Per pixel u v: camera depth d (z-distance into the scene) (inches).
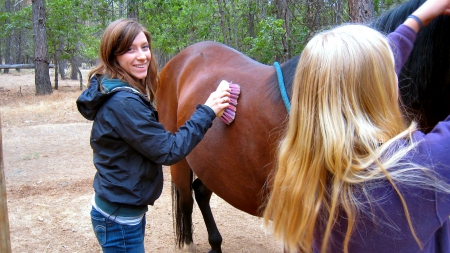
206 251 125.7
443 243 41.9
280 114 66.4
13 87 703.1
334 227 39.2
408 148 36.6
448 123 39.2
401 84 60.3
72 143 266.7
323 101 39.1
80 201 162.9
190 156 90.4
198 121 67.1
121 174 66.1
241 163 75.2
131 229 69.2
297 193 39.7
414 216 36.3
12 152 243.1
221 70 91.6
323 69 39.5
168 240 132.3
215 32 504.4
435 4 48.8
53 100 487.5
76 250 125.2
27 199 164.7
